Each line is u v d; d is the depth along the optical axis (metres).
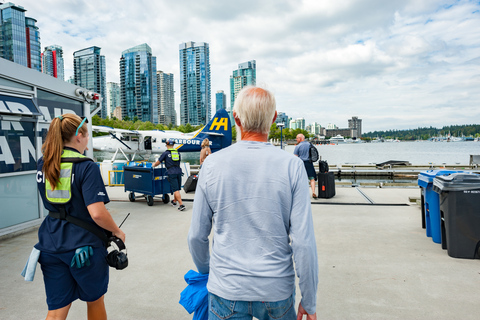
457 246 3.35
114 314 2.39
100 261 1.63
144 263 3.43
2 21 157.62
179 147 20.30
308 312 1.13
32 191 4.93
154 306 2.51
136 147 19.52
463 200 3.28
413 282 2.83
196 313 1.36
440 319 2.23
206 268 1.32
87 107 6.32
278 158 1.14
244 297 1.06
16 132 4.67
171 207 6.49
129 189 7.08
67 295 1.58
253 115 1.19
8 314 2.39
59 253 1.52
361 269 3.15
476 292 2.62
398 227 4.68
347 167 18.30
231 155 1.15
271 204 1.09
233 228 1.10
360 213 5.61
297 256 1.07
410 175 15.87
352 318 2.27
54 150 1.54
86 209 1.58
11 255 3.72
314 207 6.15
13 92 4.55
